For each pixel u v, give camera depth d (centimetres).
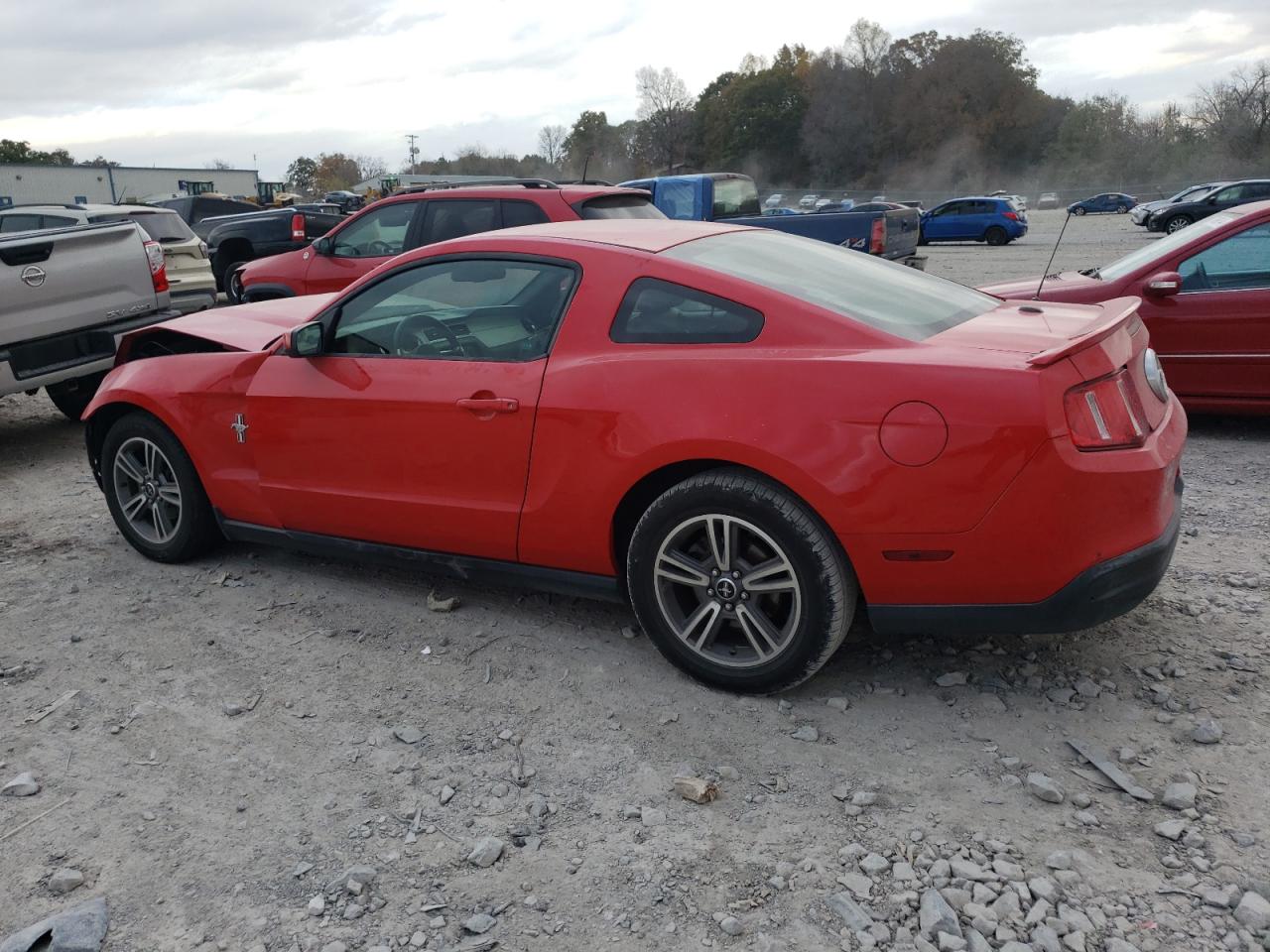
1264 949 224
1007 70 11038
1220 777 286
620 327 347
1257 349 625
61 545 523
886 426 296
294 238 1511
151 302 762
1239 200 3256
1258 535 470
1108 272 686
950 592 304
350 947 238
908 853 261
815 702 337
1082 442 289
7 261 662
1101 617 303
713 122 12462
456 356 381
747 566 327
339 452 406
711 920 242
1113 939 228
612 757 311
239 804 295
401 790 299
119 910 253
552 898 251
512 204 820
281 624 416
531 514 362
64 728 341
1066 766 296
